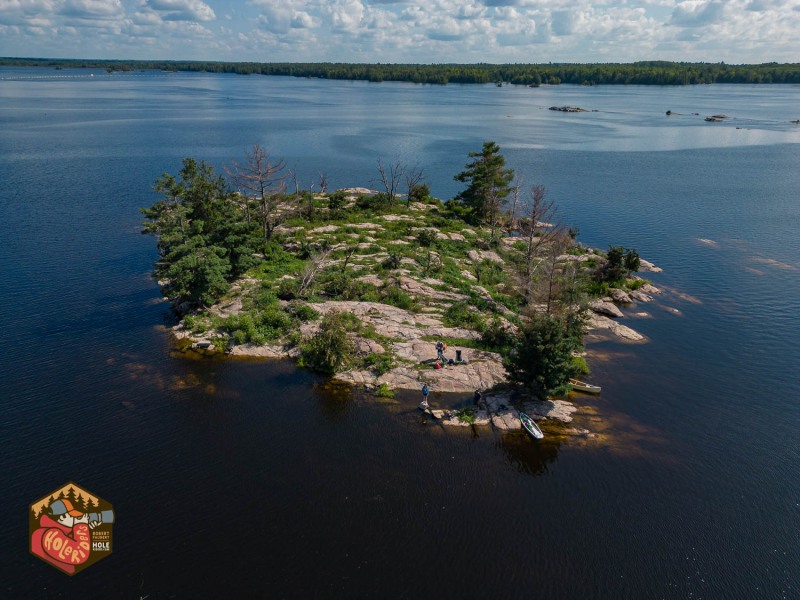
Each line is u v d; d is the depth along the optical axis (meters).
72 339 46.53
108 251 68.38
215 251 54.62
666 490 31.30
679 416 38.19
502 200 89.50
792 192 109.06
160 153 140.38
